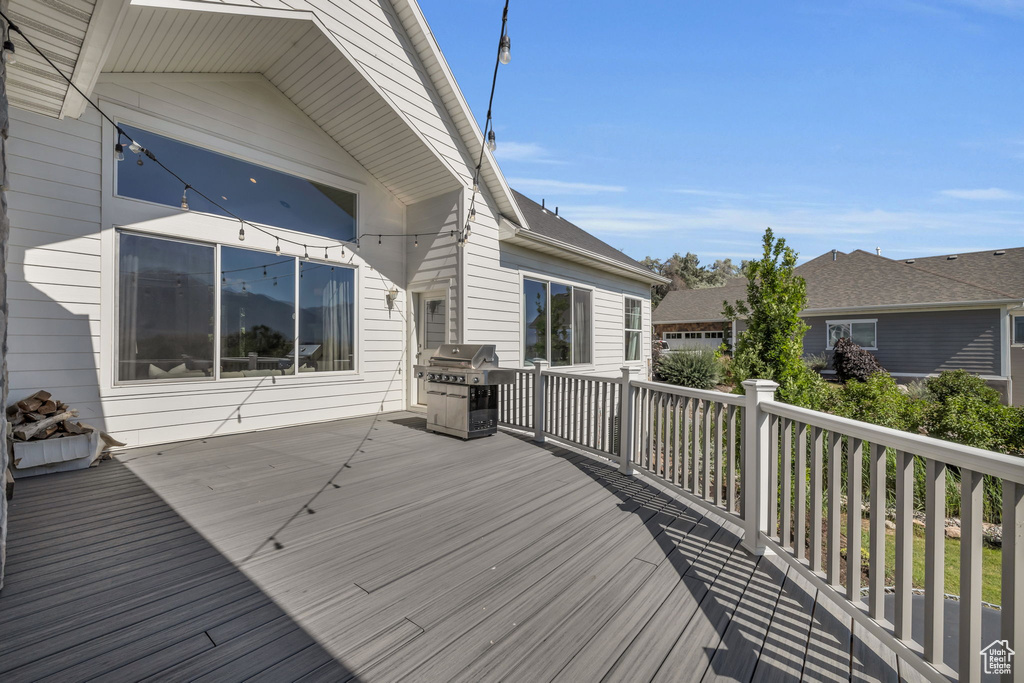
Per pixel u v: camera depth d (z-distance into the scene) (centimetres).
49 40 328
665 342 2092
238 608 198
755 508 258
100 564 235
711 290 2283
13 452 365
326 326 637
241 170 555
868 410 702
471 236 666
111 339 455
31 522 289
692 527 293
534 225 834
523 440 541
